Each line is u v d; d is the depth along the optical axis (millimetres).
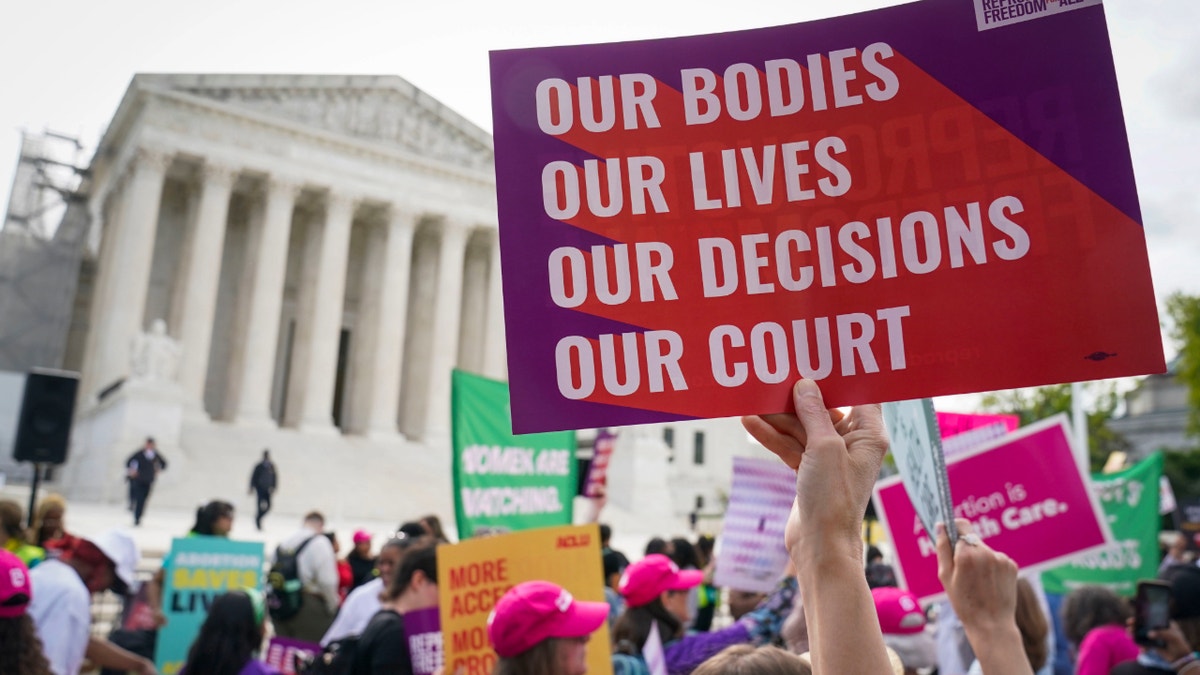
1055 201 2154
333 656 4996
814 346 2227
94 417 43219
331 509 40438
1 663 3871
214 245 49406
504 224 2326
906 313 2199
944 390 2154
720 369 2252
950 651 5617
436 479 48219
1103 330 2105
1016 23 2209
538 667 3385
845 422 2230
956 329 2174
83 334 59969
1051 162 2162
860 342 2211
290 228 58000
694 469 73312
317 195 55031
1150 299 2092
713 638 4730
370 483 44594
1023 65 2199
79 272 59938
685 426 73562
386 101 55875
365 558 11625
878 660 1747
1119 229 2121
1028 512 5492
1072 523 5391
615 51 2365
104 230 56062
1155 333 2082
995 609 2773
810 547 1865
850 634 1763
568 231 2320
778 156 2293
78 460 43188
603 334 2287
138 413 38344
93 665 5980
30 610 4875
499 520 7516
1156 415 71125
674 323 2279
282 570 9430
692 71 2340
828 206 2264
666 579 4844
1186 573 4586
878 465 2018
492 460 7570
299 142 52500
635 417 2256
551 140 2348
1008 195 2178
